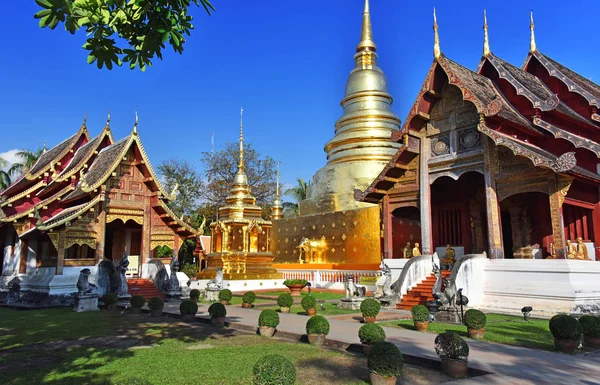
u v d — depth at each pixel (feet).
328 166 111.34
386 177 70.13
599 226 61.21
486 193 59.57
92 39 22.31
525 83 68.39
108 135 92.73
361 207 100.83
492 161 59.62
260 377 19.56
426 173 66.69
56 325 47.11
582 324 36.04
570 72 80.74
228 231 98.73
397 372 23.72
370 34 122.93
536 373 26.30
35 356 31.48
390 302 60.13
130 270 87.66
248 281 95.04
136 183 81.10
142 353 32.09
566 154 49.42
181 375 25.79
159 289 77.87
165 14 23.35
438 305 51.98
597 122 68.18
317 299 72.64
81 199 79.87
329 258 98.32
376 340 31.12
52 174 92.63
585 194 60.23
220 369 27.12
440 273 54.44
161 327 45.68
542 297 51.96
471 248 74.43
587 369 27.55
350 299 59.21
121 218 78.33
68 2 19.45
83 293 63.31
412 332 40.22
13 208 88.53
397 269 67.51
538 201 69.21
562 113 61.31
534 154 51.72
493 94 64.39
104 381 24.56
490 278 57.21
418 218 88.07
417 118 66.69
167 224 83.97
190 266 139.44
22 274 79.36
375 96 115.24
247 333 42.14
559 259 52.11
